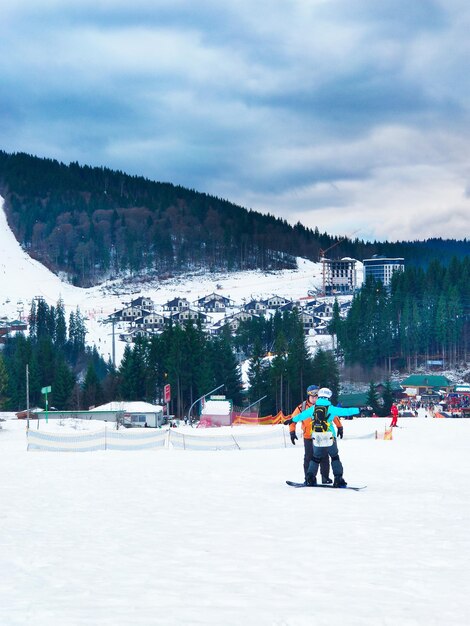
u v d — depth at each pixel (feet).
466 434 146.30
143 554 24.47
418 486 50.57
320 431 47.88
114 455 98.94
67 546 26.43
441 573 20.90
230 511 36.65
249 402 410.72
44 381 465.06
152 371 427.33
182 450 120.98
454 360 626.23
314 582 19.67
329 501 40.19
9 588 19.15
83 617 15.85
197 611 16.42
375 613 16.22
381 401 451.12
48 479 59.57
